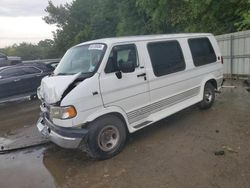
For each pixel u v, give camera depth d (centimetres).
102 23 3966
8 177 471
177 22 2031
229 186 367
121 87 498
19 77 1172
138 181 406
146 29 2806
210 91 730
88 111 458
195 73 666
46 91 488
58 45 5031
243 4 1461
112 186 402
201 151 480
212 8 1636
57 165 499
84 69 500
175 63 611
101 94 471
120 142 504
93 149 470
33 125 791
